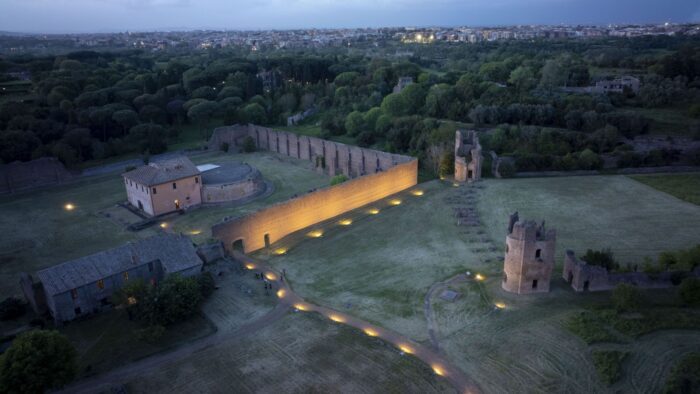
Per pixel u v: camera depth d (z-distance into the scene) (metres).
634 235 89.56
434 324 64.44
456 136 127.62
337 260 85.44
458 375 54.53
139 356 59.38
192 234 97.56
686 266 70.75
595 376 52.50
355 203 109.69
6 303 68.44
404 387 52.91
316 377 54.94
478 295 70.94
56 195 121.62
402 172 118.69
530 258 68.31
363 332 63.12
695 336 57.94
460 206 108.12
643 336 58.28
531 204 106.88
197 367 57.31
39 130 141.38
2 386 48.44
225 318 67.38
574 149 137.12
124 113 158.25
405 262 83.50
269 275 80.12
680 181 116.88
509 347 58.41
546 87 181.38
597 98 164.12
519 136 140.62
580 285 69.50
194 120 181.00
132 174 111.69
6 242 95.00
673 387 49.34
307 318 66.94
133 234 98.62
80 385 54.78
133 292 66.12
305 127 187.00
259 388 53.50
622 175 123.31
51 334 52.38
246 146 162.88
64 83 179.00
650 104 166.50
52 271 67.38
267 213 91.50
